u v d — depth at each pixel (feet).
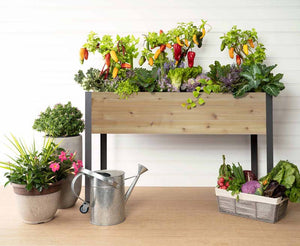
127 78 7.98
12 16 9.49
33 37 9.53
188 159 9.68
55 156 6.94
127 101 7.57
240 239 5.89
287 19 9.30
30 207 6.46
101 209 6.55
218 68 7.68
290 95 9.42
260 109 7.44
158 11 9.44
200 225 6.53
